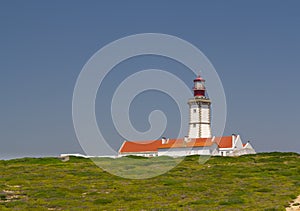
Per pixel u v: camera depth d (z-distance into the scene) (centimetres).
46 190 5281
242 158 8900
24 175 6800
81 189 5388
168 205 4191
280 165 7619
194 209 3925
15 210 4041
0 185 5675
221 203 4219
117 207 4159
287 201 4316
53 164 8494
